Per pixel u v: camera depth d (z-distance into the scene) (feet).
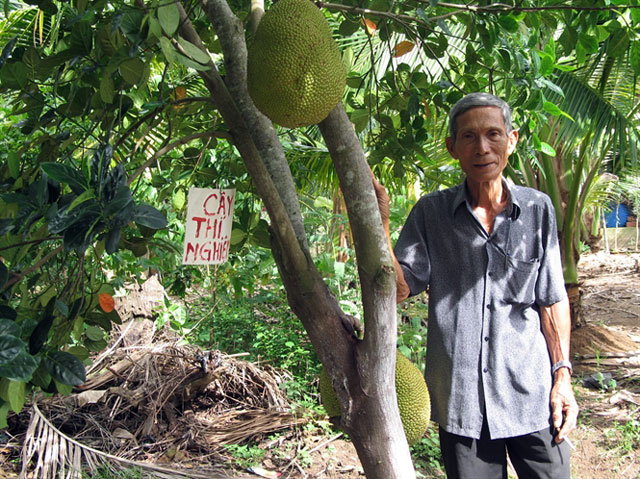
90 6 4.60
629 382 15.60
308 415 12.46
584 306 25.73
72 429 11.43
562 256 17.76
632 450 11.98
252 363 13.69
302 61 4.03
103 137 5.72
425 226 6.68
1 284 3.93
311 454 11.54
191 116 8.08
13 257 4.58
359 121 6.98
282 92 4.07
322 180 15.84
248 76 4.27
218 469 10.64
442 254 6.57
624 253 41.14
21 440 10.84
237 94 4.87
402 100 7.13
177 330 15.47
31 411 10.29
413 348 13.66
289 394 12.83
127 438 11.18
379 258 4.24
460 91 7.34
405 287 6.49
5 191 4.89
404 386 5.52
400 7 6.28
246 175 8.81
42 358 4.00
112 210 3.73
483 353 6.24
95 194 3.79
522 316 6.34
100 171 3.79
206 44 7.44
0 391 3.87
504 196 6.56
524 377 6.19
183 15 4.43
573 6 5.90
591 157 17.94
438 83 7.41
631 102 14.80
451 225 6.50
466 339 6.30
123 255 12.28
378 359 4.32
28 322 4.19
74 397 11.89
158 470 9.78
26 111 5.41
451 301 6.46
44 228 4.65
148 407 11.76
